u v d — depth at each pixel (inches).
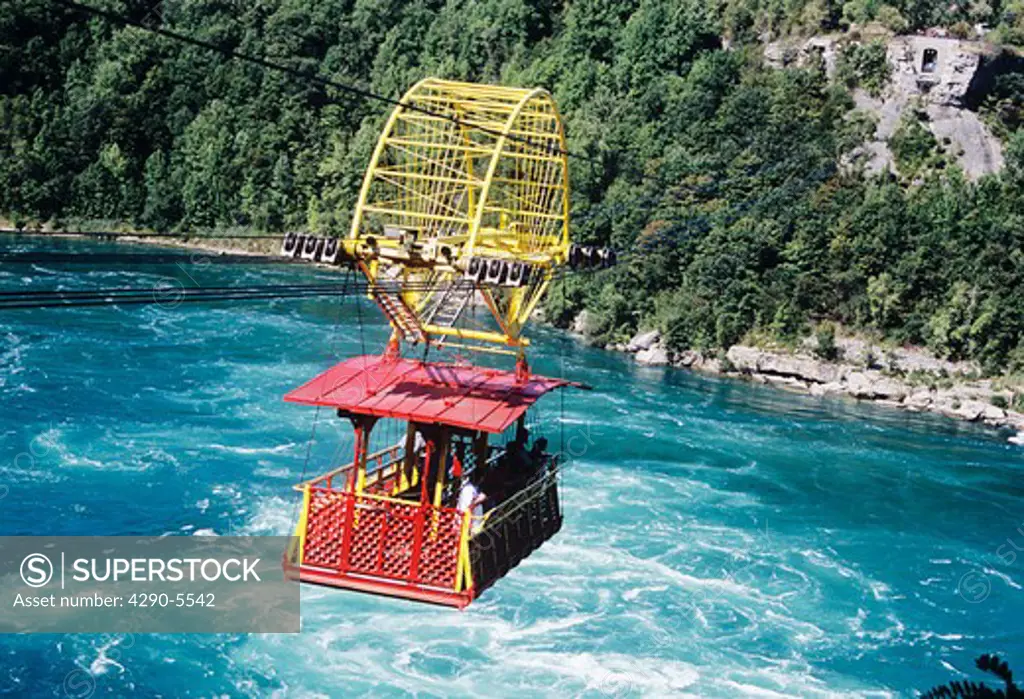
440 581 984.3
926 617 2073.1
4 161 5689.0
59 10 6259.8
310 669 1738.4
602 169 4667.8
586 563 2158.0
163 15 6382.9
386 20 6230.3
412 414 1007.6
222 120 5861.2
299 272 4724.4
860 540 2400.3
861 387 3809.1
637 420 3134.8
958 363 3924.7
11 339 3272.6
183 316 3757.4
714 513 2471.7
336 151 5497.1
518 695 1713.8
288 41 6033.5
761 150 4544.8
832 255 4131.4
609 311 4156.0
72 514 2143.2
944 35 4950.8
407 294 1171.3
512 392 1094.4
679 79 5002.5
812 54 4921.3
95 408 2731.3
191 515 2181.3
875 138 4653.1
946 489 2783.0
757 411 3425.2
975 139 4665.4
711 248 4195.4
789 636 1956.2
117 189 5787.4
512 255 1171.9
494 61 5930.1
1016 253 4030.5
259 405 2864.2
